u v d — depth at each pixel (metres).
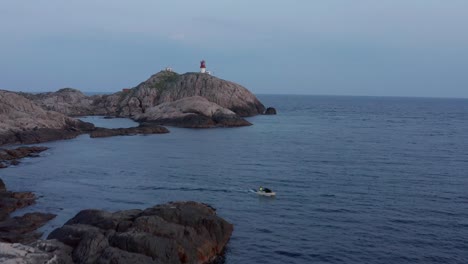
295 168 54.28
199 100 116.44
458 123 130.12
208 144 77.06
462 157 63.22
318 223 33.12
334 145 76.12
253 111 141.12
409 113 182.88
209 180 47.41
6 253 21.52
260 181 46.94
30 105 89.56
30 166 55.12
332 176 49.44
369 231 31.38
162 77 149.50
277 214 35.38
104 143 78.00
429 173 51.22
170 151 68.69
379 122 130.88
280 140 83.00
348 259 26.77
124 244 23.19
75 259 22.48
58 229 25.69
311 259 26.77
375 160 60.16
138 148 71.88
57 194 41.19
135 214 28.41
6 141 73.12
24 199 37.75
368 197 40.38
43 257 21.78
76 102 155.62
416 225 32.62
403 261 26.47
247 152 67.69
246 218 34.34
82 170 52.78
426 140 84.25
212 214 31.06
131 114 138.12
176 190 43.03
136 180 47.34
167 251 23.31
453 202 38.84
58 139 82.31
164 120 112.38
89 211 28.52
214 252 27.03
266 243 29.16
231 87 137.88
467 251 27.95
